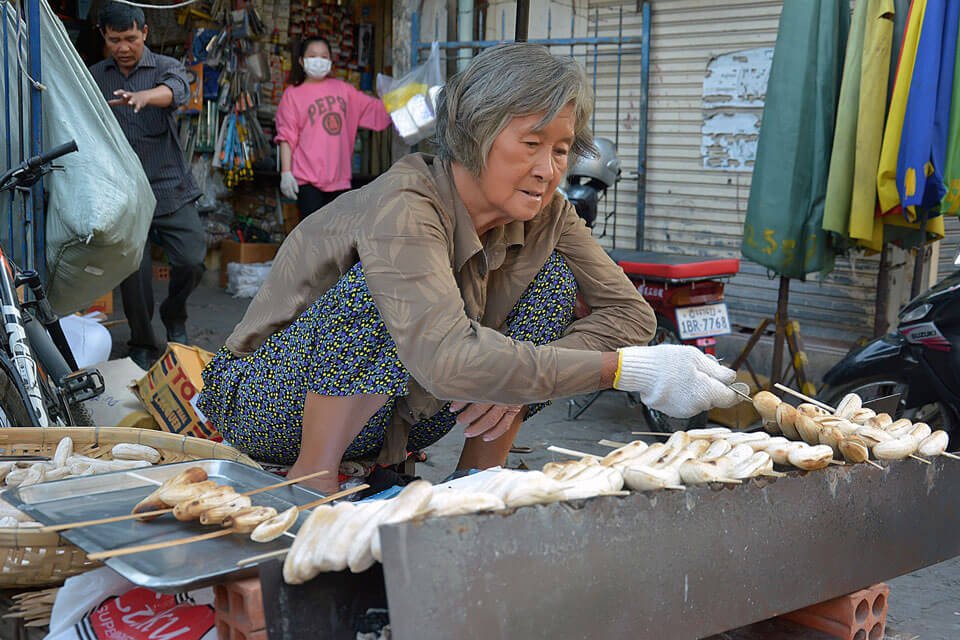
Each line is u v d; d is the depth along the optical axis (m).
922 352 4.26
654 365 1.96
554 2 6.66
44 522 1.85
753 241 4.94
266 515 1.70
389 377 2.20
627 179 6.55
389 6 8.88
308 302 2.32
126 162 3.93
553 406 5.51
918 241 4.93
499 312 2.43
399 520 1.40
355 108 7.46
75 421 3.39
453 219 2.12
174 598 1.79
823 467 1.81
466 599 1.37
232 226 8.71
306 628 1.50
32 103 3.74
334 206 2.28
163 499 1.79
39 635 1.86
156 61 5.45
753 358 6.01
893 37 4.52
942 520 2.14
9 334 2.99
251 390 2.36
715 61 6.09
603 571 1.52
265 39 8.36
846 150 4.64
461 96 2.06
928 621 3.14
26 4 3.73
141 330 5.58
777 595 1.80
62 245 3.79
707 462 1.70
